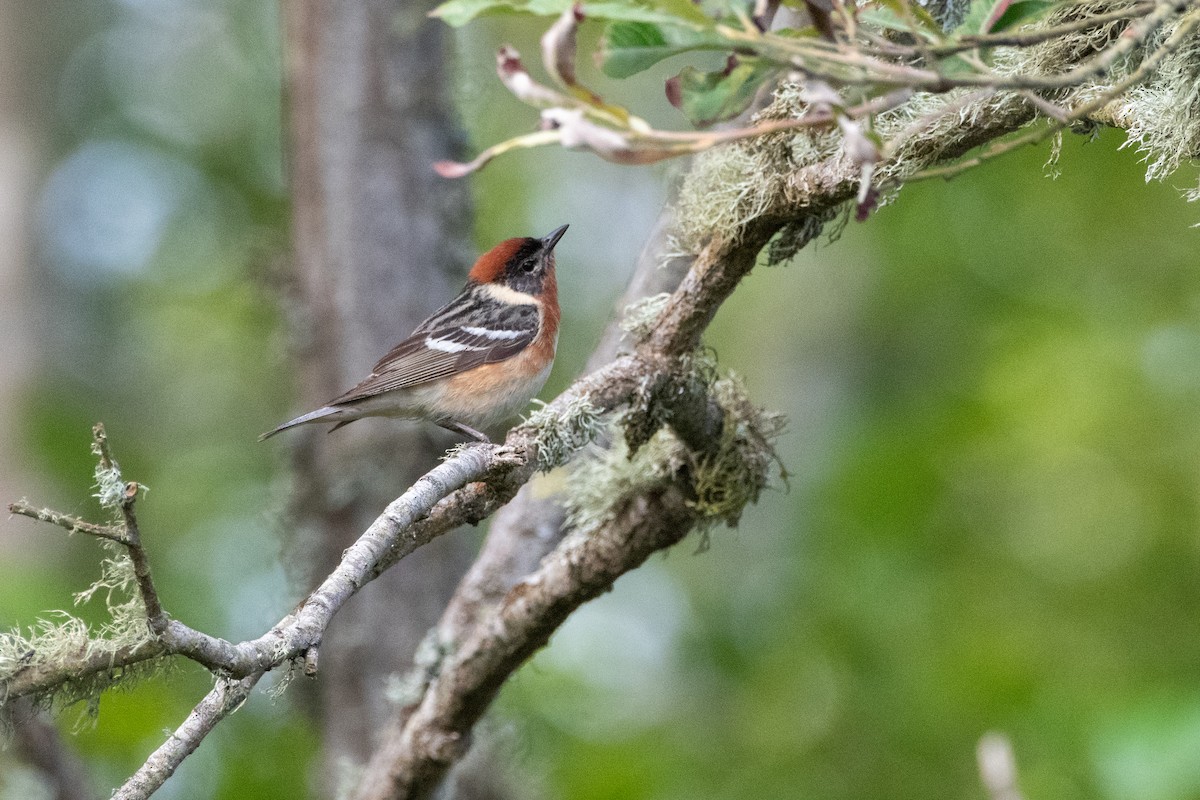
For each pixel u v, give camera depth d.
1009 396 15.08
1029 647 13.30
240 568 15.90
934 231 16.59
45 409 16.84
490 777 9.72
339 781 9.75
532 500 8.43
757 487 7.22
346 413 9.75
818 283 17.64
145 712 10.45
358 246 10.44
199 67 18.97
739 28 4.13
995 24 4.55
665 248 7.93
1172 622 13.79
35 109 17.83
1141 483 14.72
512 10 4.05
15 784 8.06
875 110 4.10
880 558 14.27
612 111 4.10
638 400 6.53
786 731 13.66
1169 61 5.32
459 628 8.27
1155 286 15.83
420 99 10.56
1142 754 9.34
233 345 18.45
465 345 10.13
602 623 15.46
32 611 10.19
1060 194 16.08
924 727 12.77
